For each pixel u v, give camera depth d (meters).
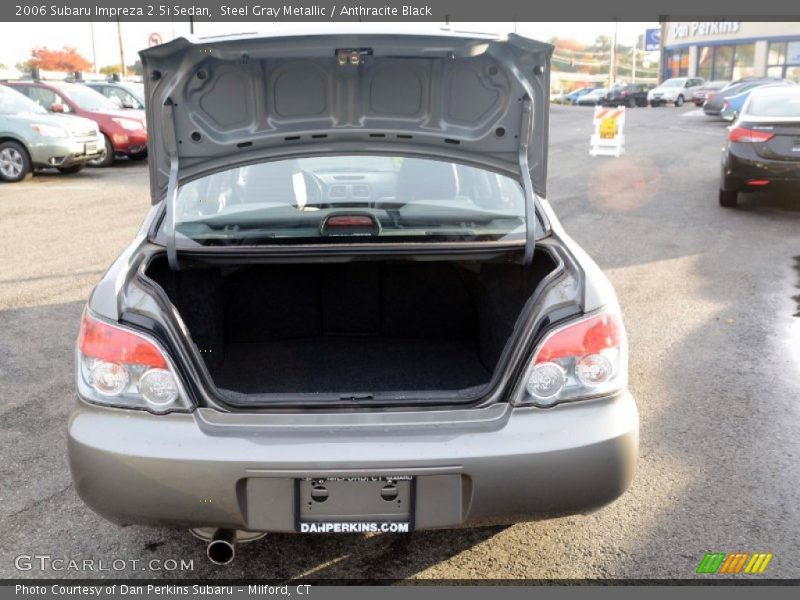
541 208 3.16
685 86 41.88
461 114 2.86
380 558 2.89
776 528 3.05
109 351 2.35
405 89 2.81
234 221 3.00
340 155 2.91
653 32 65.31
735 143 9.48
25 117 13.38
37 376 4.60
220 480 2.28
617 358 2.47
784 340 5.21
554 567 2.83
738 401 4.24
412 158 3.03
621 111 16.02
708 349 5.04
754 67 43.69
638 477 3.44
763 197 10.84
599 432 2.38
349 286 3.67
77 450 2.35
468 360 3.48
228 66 2.72
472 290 3.64
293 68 2.75
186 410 2.33
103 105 16.30
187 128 2.80
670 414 4.08
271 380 3.25
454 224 3.00
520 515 2.38
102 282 2.54
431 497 2.33
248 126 2.83
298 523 2.34
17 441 3.77
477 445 2.31
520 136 2.86
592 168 14.19
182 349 2.37
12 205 10.73
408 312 3.70
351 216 2.97
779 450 3.68
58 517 3.13
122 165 16.20
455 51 2.62
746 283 6.59
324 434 2.31
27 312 5.85
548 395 2.38
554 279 2.57
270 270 3.60
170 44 2.58
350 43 2.57
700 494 3.29
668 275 6.83
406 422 2.35
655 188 11.71
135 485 2.30
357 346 3.62
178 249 2.88
